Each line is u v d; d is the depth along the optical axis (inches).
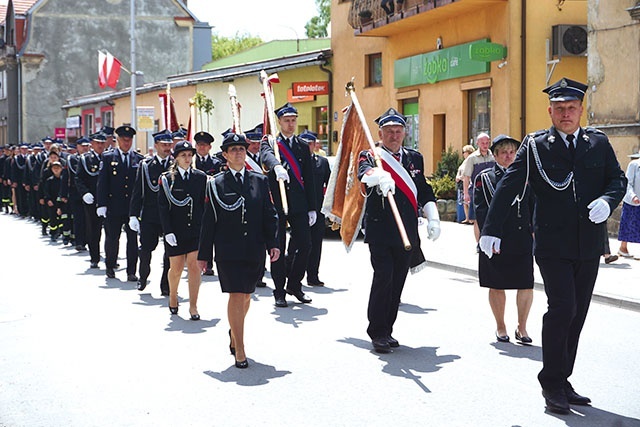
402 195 325.1
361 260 595.5
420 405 257.1
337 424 240.2
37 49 2244.1
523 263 331.9
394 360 311.4
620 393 269.7
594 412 249.9
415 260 341.7
